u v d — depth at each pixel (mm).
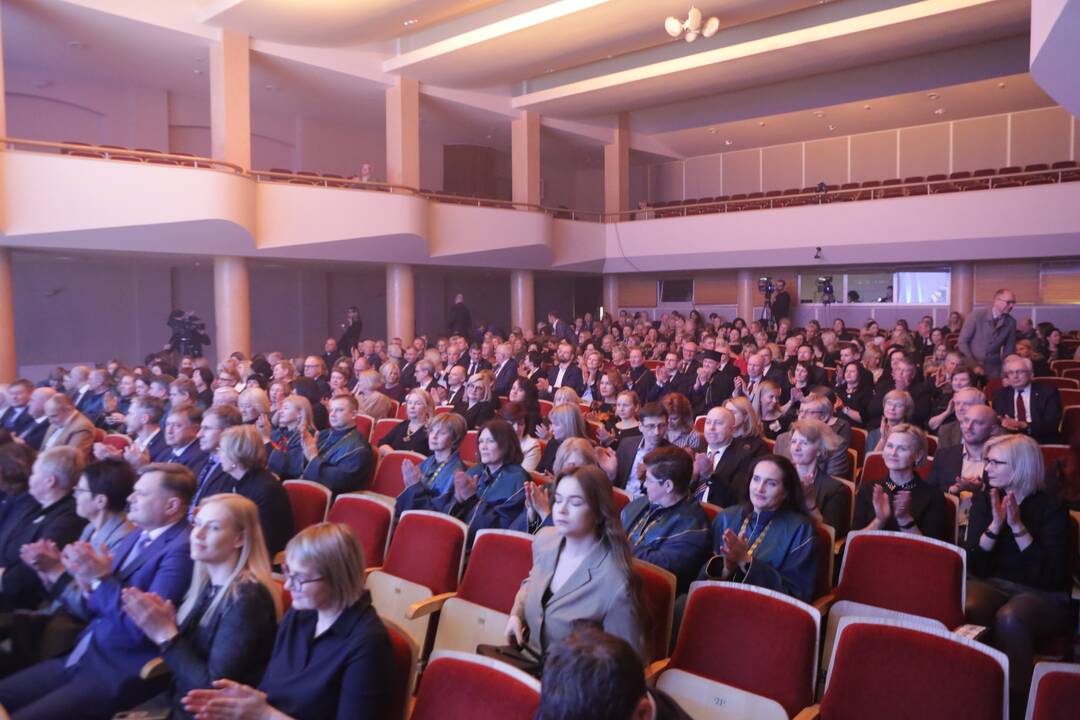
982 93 15930
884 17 11742
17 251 11094
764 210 15945
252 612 2471
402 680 2299
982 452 4191
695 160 21062
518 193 16781
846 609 3090
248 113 12398
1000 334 6809
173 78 14086
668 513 3367
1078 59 4082
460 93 15453
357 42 13453
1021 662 2957
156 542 2959
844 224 15008
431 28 13633
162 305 15359
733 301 18625
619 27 12297
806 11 12742
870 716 2246
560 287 22000
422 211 13703
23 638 2977
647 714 1399
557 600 2594
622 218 18797
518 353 11008
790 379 8000
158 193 10281
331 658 2193
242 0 11031
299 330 17578
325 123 17422
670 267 17266
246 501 2625
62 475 3490
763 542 3240
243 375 8578
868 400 6656
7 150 9641
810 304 17719
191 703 2096
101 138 14250
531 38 12594
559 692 1366
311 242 12258
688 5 11586
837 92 16875
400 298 14359
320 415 6812
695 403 7945
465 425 4539
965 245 13859
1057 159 16359
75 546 2756
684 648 2691
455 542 3498
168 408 6402
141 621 2482
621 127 18891
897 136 18219
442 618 3240
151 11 11375
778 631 2549
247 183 11297
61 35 11797
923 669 2209
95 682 2646
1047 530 3273
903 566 3107
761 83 14867
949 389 6355
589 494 2578
